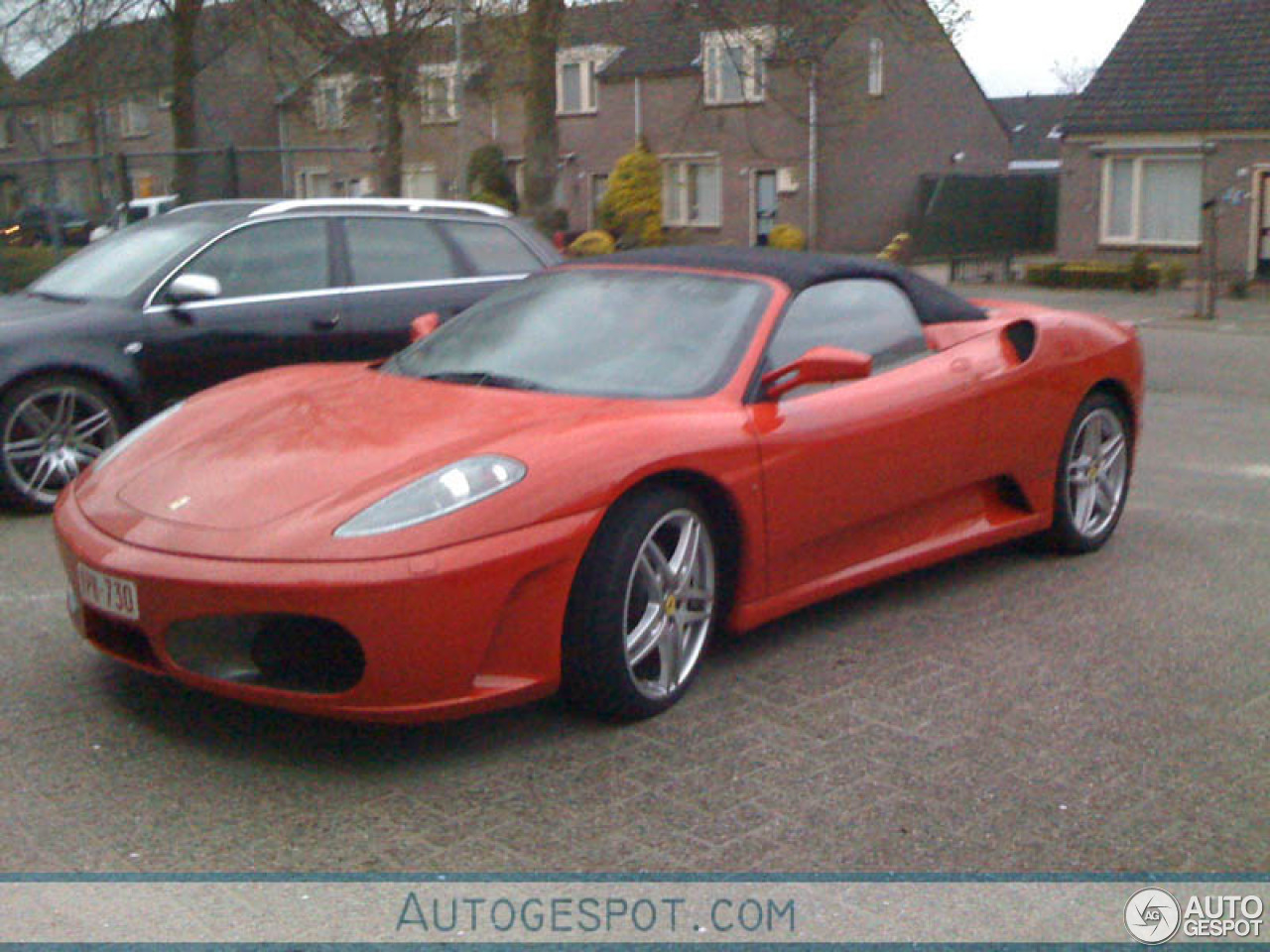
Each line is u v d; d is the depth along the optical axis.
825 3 20.12
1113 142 28.36
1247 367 14.28
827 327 4.74
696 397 4.28
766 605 4.42
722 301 4.65
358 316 7.44
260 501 3.66
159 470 3.99
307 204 7.47
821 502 4.49
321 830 3.30
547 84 20.98
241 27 22.44
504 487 3.62
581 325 4.68
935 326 5.25
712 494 4.15
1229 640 4.82
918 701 4.19
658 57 36.34
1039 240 37.88
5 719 3.96
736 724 3.99
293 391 4.55
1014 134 53.22
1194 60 28.19
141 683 4.25
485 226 8.10
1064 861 3.21
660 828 3.34
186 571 3.47
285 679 3.56
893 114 36.19
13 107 24.33
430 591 3.43
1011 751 3.83
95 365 6.62
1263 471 8.08
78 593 3.81
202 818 3.36
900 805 3.48
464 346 4.78
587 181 38.38
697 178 36.34
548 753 3.77
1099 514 5.99
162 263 6.98
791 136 34.34
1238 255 27.17
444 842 3.25
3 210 21.19
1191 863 3.22
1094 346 5.73
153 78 24.53
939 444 4.94
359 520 3.50
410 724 3.79
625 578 3.81
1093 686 4.34
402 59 20.66
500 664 3.66
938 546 5.10
